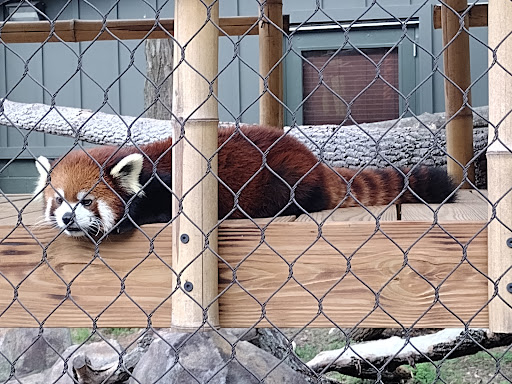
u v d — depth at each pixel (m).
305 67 6.39
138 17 6.52
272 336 3.58
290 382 2.51
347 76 6.34
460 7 4.06
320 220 2.17
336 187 2.79
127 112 6.61
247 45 6.35
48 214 2.37
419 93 6.19
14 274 2.10
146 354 2.68
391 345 3.56
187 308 1.91
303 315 1.98
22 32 4.29
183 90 1.88
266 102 4.27
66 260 2.08
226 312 2.00
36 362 4.45
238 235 1.98
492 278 1.86
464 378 4.00
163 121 5.30
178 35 1.88
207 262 1.91
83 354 3.40
